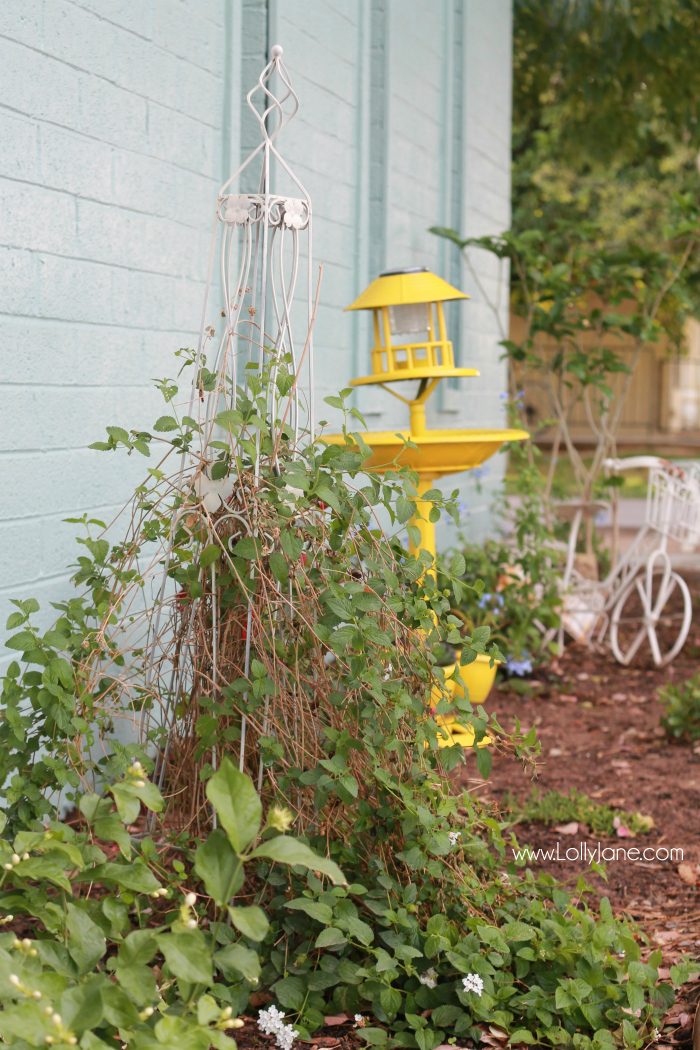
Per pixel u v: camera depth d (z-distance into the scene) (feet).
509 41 29.14
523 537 21.25
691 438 81.97
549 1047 8.44
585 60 36.09
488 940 8.56
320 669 9.32
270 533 9.14
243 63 16.06
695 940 10.34
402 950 8.41
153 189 13.35
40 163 11.17
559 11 33.78
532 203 57.72
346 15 18.88
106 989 6.73
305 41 17.12
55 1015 6.12
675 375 85.71
